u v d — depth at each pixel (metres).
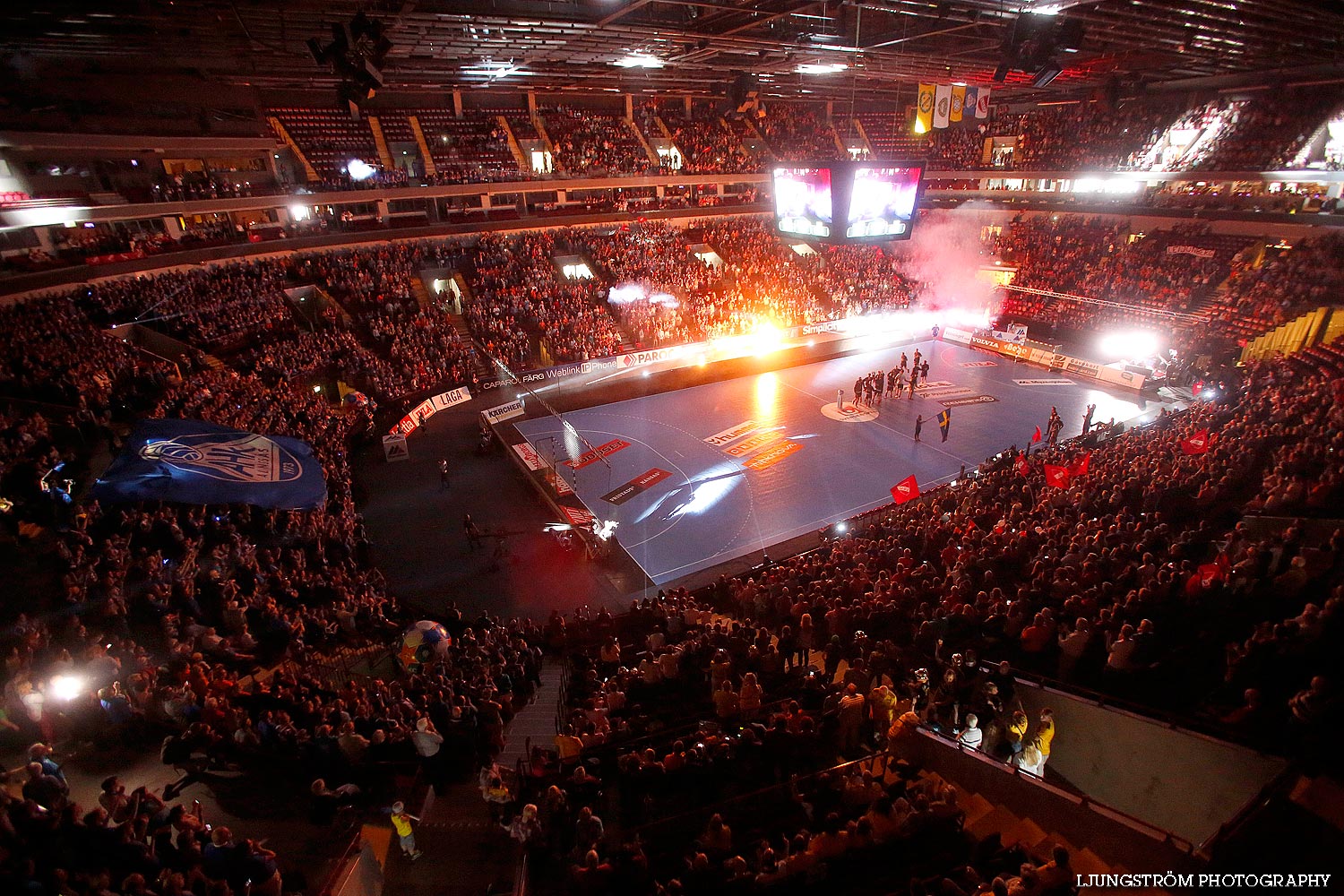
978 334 44.56
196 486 18.12
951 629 13.78
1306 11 25.86
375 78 21.45
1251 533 15.05
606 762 11.98
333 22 24.84
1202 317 38.28
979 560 15.80
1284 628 10.12
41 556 16.48
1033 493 21.11
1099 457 22.59
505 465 29.11
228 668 14.64
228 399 25.17
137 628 14.84
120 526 17.14
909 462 29.16
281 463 19.91
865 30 31.28
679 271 48.41
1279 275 36.12
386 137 48.00
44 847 8.34
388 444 29.23
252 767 11.33
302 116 45.72
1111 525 15.97
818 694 12.90
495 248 44.56
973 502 20.34
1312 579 11.74
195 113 37.72
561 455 30.00
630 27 26.97
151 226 36.25
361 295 38.09
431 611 19.56
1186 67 41.53
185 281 32.69
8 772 10.40
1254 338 34.56
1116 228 47.50
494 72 40.34
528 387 37.19
